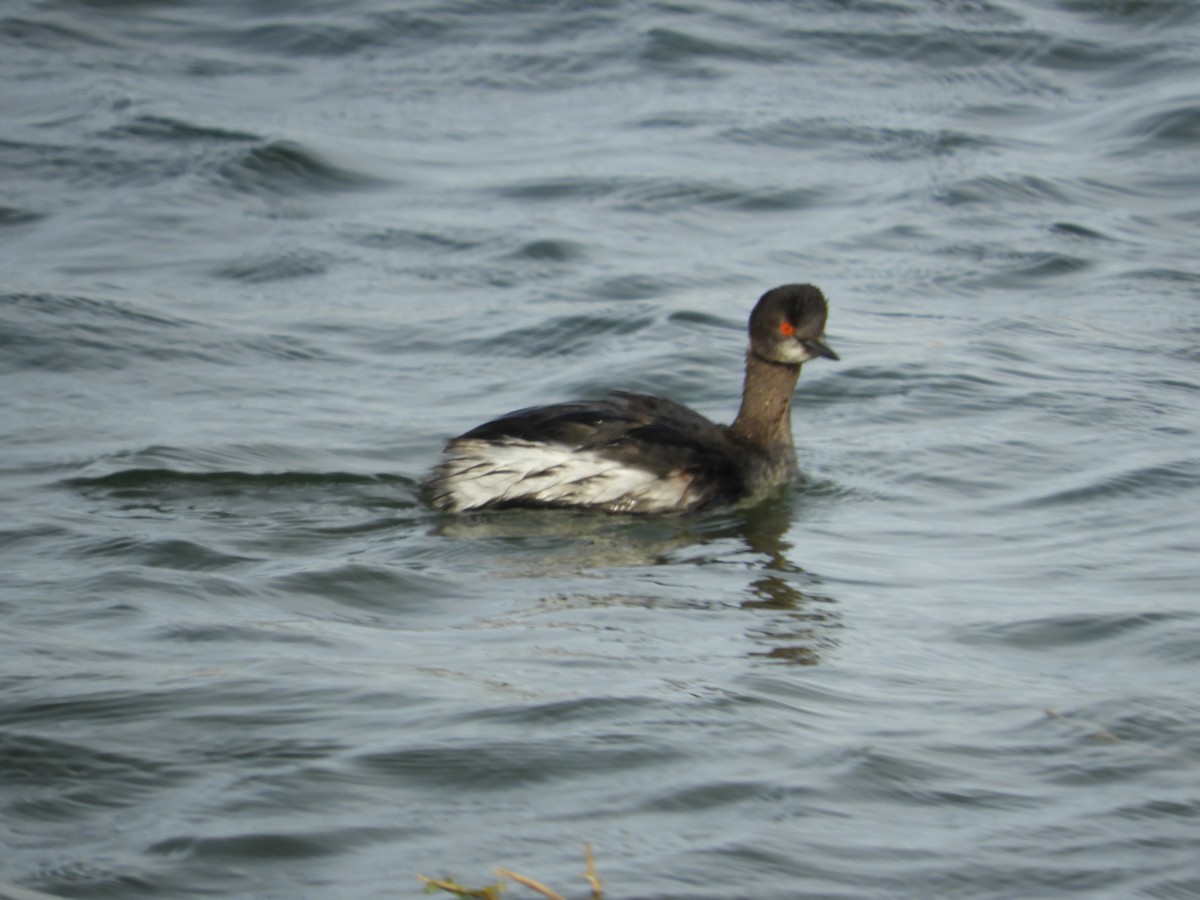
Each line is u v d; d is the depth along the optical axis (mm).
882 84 28000
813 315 14891
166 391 16844
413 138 25562
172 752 8883
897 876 7832
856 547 13172
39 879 7633
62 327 18156
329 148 24609
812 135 25688
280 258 20984
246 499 14008
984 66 28703
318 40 29375
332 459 15086
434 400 16922
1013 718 9586
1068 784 8773
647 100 27156
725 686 9938
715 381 17453
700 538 13461
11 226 21781
